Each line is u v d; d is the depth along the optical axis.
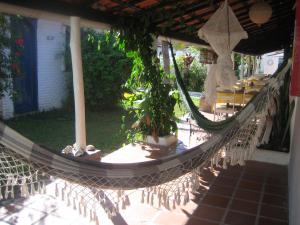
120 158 4.50
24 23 6.92
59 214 2.89
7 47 6.05
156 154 4.68
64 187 2.14
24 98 7.24
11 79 6.55
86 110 8.14
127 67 5.44
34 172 1.89
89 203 2.30
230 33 2.94
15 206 3.00
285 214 3.04
